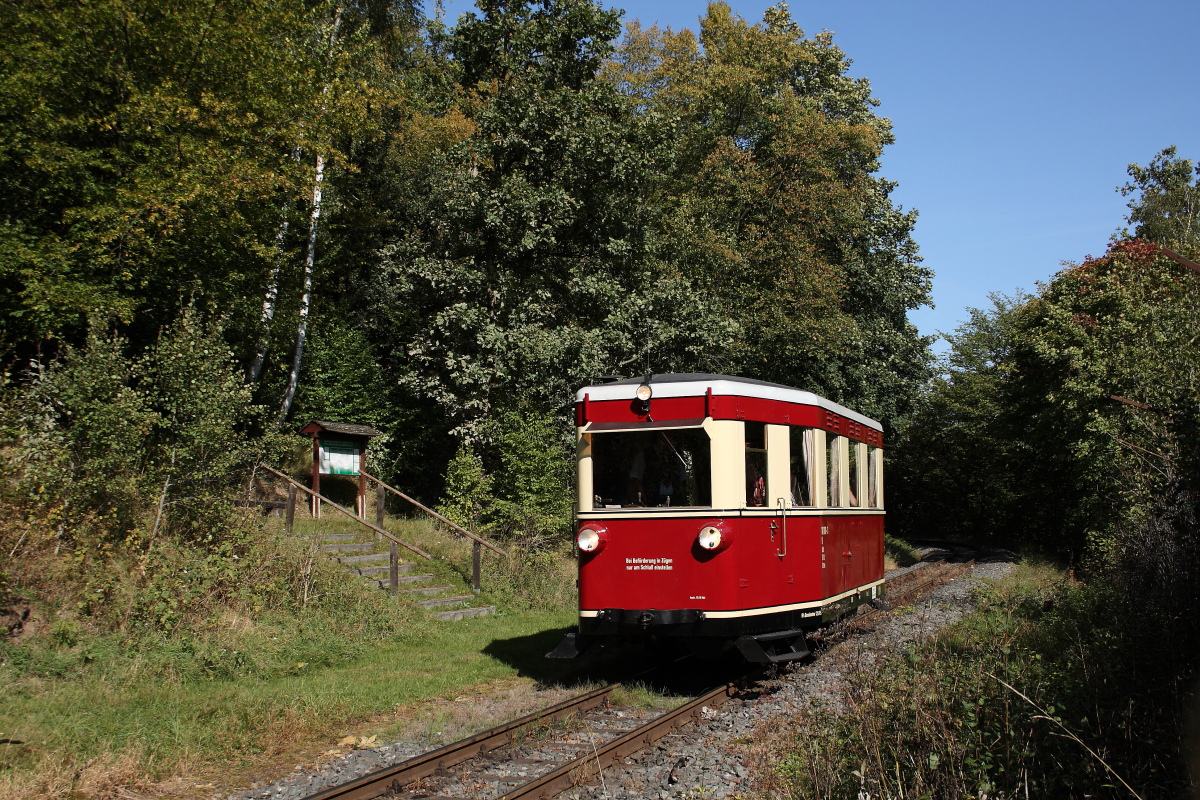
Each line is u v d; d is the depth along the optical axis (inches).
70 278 508.4
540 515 697.0
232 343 712.4
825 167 1095.0
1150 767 207.5
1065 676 259.8
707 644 362.0
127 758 248.2
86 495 394.3
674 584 360.5
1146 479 365.4
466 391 789.2
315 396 841.5
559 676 385.7
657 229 983.0
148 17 554.9
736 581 357.4
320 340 870.4
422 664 399.2
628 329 781.3
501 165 813.2
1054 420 917.8
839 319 1016.9
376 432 666.8
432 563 591.2
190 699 313.3
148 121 546.6
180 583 387.5
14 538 364.2
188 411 435.8
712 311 851.4
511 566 604.1
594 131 768.3
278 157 658.8
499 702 335.6
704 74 1195.9
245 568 430.3
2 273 479.2
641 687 360.5
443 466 925.8
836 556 440.8
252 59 611.5
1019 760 198.1
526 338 753.0
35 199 537.0
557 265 821.9
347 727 303.6
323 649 396.2
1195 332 445.7
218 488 453.4
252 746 276.4
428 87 1162.0
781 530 382.6
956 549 1366.9
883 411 1192.8
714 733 294.0
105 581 368.2
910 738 217.5
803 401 413.4
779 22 1368.1
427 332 810.2
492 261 816.3
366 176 1020.5
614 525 373.4
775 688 361.7
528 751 270.5
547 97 787.4
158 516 416.5
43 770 234.1
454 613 508.1
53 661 319.3
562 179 788.6
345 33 934.4
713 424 363.6
